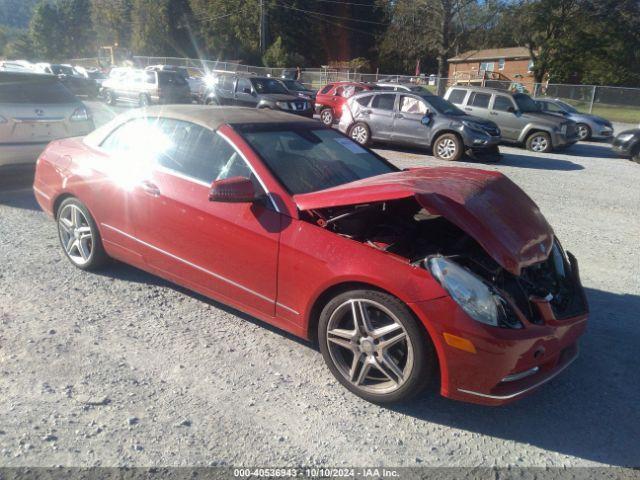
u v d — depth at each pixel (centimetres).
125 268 493
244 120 410
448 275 285
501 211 323
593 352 393
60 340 365
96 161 448
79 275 473
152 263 418
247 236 350
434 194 305
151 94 2312
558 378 358
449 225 371
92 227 457
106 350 357
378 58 6906
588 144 1900
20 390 309
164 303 430
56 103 795
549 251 327
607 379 359
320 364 357
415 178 342
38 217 640
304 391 327
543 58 4322
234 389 324
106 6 7200
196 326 397
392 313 295
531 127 1563
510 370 283
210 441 279
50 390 311
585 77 4259
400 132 1391
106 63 5894
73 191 458
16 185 793
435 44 4459
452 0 4203
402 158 1329
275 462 267
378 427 299
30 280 457
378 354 307
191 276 393
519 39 4444
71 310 409
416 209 376
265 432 288
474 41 4588
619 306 475
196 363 349
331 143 440
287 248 333
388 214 368
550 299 317
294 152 399
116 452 266
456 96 1697
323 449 278
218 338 382
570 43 4200
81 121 820
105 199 435
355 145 461
